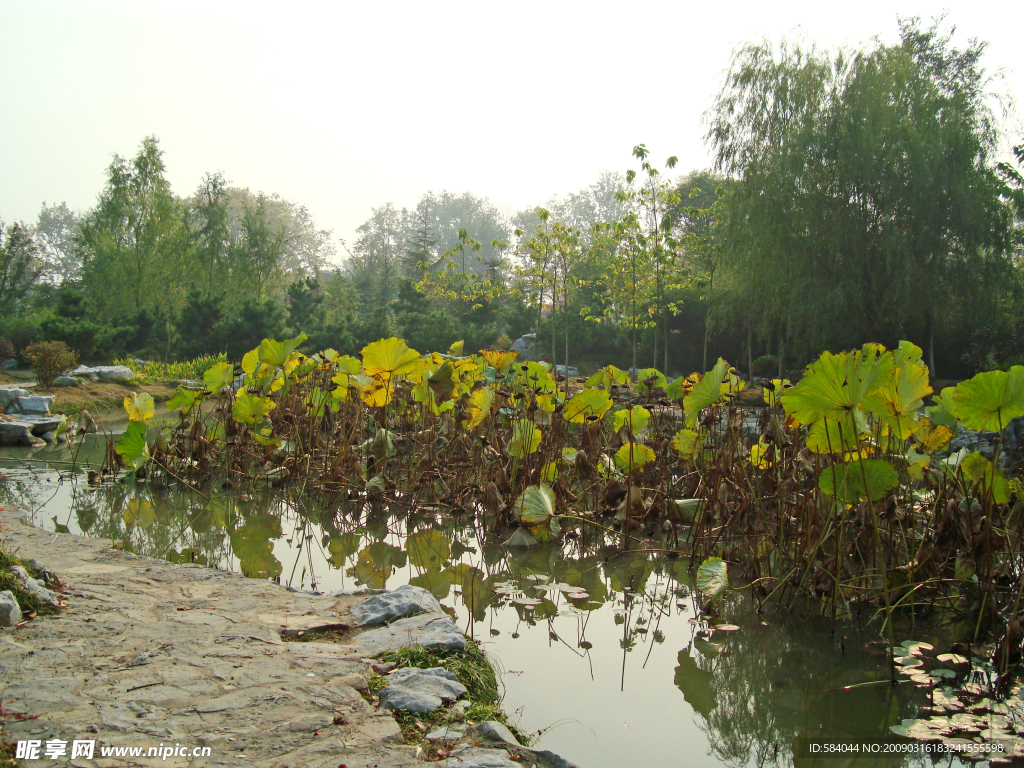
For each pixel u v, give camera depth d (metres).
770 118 16.19
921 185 14.63
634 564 4.93
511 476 6.36
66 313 22.38
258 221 32.66
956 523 4.14
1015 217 16.61
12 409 10.76
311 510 6.27
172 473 7.04
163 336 24.56
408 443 7.47
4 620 2.85
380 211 76.31
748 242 16.39
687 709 2.93
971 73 18.06
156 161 28.31
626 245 17.73
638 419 5.96
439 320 24.09
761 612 4.03
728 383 5.50
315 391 8.18
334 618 3.21
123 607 3.21
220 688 2.40
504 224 79.19
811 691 3.09
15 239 27.39
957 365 18.86
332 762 1.97
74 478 7.36
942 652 3.45
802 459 4.98
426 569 4.76
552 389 7.50
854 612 4.03
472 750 2.11
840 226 15.32
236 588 3.62
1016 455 5.79
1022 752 2.52
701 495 5.54
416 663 2.74
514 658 3.36
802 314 15.60
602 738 2.67
